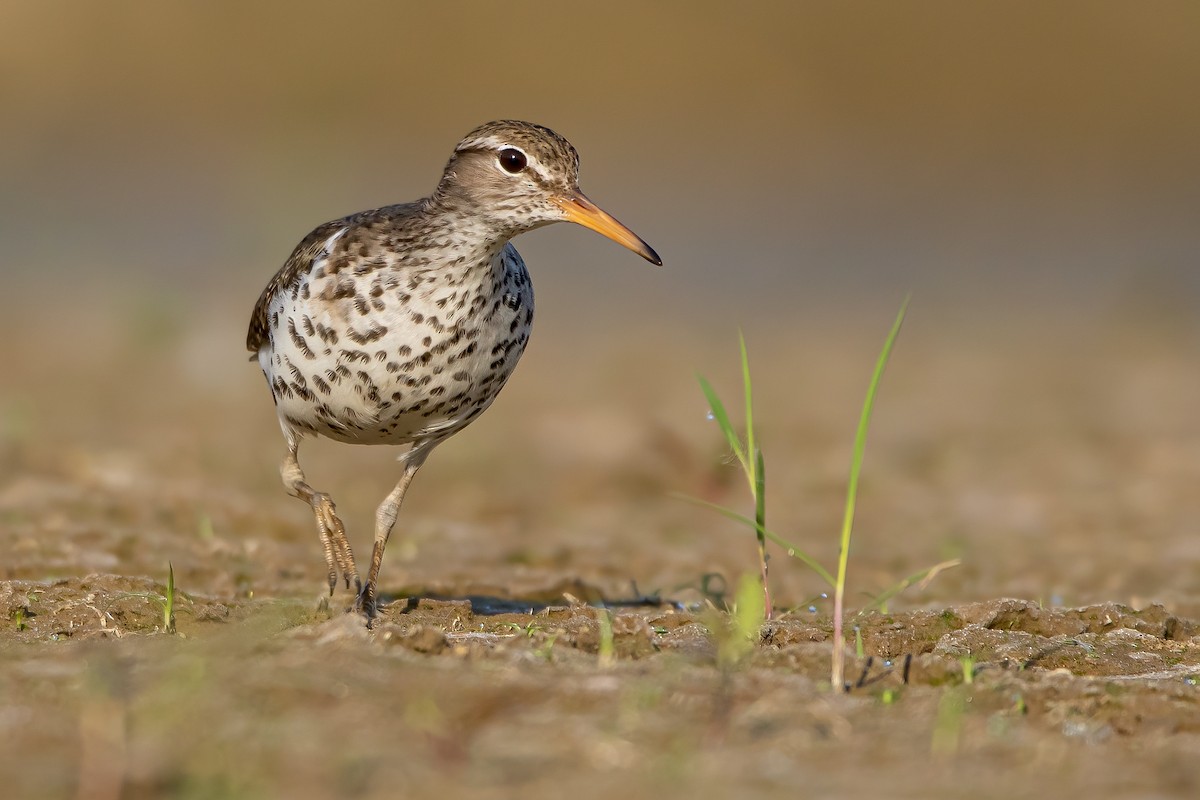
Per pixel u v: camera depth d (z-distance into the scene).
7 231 29.59
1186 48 38.47
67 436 16.77
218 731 6.37
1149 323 26.20
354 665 7.28
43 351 22.27
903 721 6.90
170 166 33.38
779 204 33.53
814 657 7.82
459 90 37.03
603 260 30.39
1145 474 17.00
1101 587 12.16
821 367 23.31
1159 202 34.06
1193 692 7.60
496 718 6.70
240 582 11.29
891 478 16.94
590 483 16.58
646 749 6.39
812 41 38.53
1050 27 38.59
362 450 17.88
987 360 23.94
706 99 37.56
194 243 29.02
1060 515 15.16
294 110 35.56
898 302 28.12
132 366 21.61
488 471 17.12
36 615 8.94
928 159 36.12
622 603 11.23
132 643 7.90
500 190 9.61
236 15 37.12
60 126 34.66
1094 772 6.35
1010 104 37.91
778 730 6.67
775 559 13.29
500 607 10.90
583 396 20.92
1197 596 11.73
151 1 37.06
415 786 5.93
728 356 23.97
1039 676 7.87
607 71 37.81
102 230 29.80
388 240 9.44
